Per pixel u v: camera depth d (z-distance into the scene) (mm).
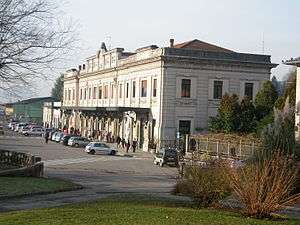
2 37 22812
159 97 60531
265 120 47344
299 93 39500
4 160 36906
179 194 19234
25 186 22406
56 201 19234
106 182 29062
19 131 105312
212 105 61562
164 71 60094
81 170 38406
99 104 88000
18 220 12094
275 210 13016
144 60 64875
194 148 46406
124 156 57031
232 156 37094
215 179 15102
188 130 60812
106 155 57312
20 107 164875
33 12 23469
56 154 54812
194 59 60344
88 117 94500
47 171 36031
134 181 30438
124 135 73688
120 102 76562
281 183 13062
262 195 12898
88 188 24797
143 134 66188
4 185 22266
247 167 14102
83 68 101250
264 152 17297
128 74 72938
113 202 16094
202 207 14953
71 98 107062
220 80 61750
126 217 12227
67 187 23484
